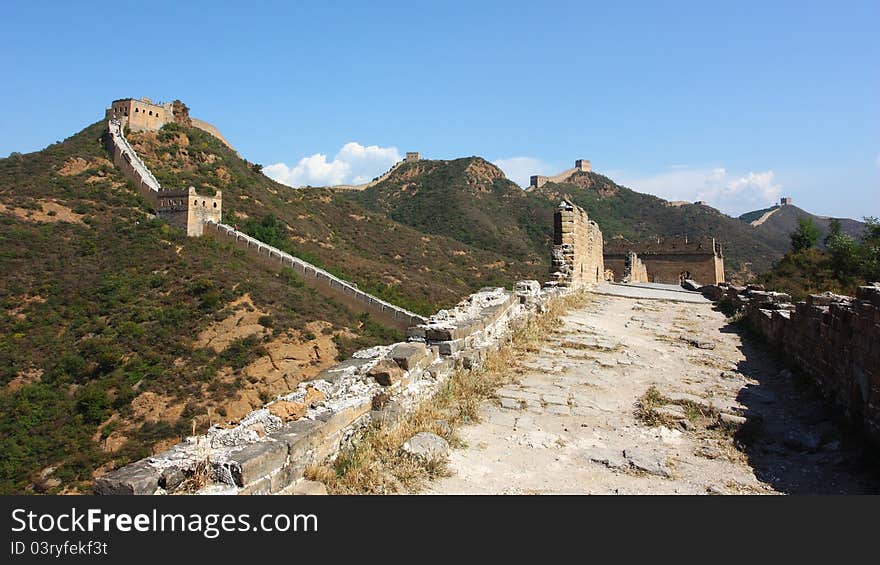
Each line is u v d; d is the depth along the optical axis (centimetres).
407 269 7012
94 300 3812
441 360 800
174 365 3231
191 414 2869
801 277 2645
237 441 430
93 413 2753
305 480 449
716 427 691
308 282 5100
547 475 541
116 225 5138
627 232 9250
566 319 1423
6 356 3108
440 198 11031
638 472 555
